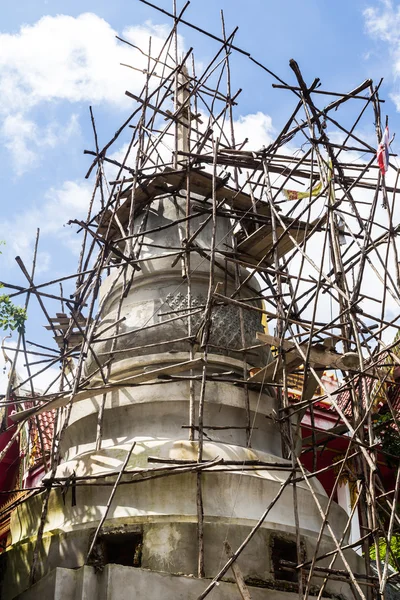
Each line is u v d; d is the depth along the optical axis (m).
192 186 22.27
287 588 17.05
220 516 17.27
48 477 18.59
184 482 17.56
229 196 22.62
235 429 19.47
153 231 20.78
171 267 21.59
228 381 19.42
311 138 18.94
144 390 19.42
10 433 30.14
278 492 17.95
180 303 21.12
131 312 21.31
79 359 19.05
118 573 15.63
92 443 19.80
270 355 22.20
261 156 20.95
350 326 19.47
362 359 16.78
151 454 18.16
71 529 17.72
